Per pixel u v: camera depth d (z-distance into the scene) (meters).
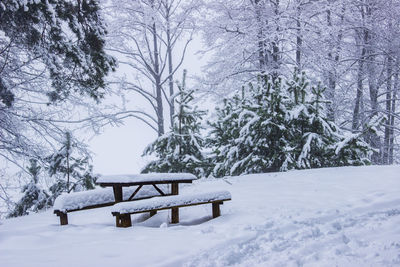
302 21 17.23
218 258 3.16
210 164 10.39
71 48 9.27
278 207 5.16
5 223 5.15
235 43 18.36
